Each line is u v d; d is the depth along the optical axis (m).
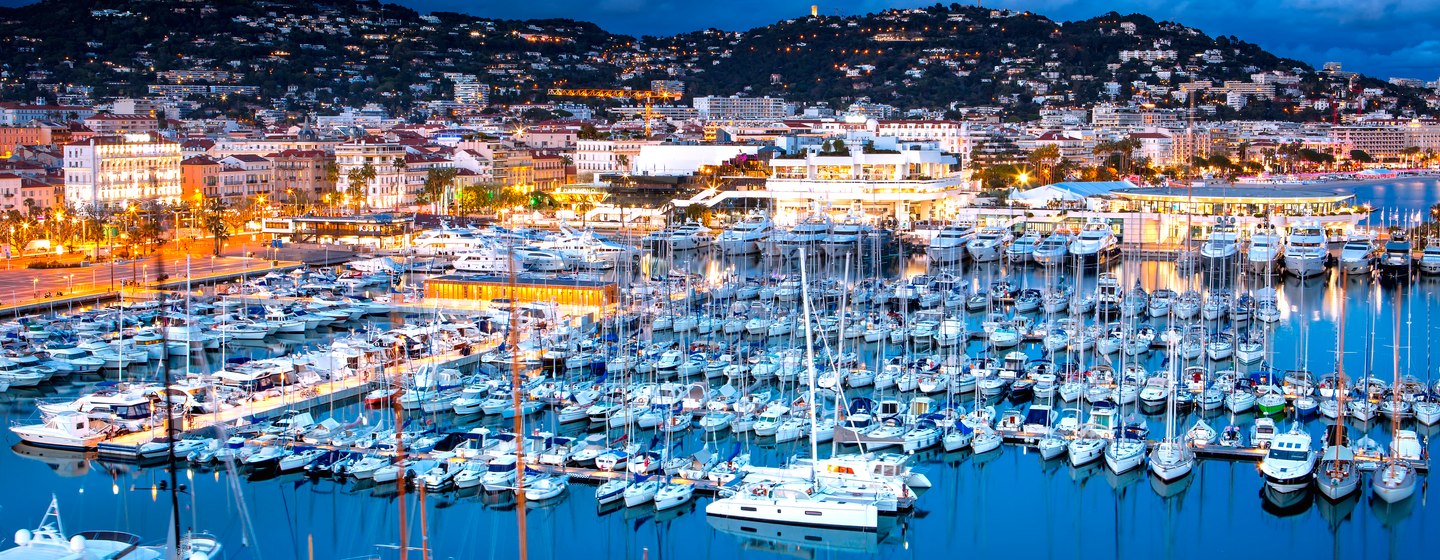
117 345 199.50
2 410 174.62
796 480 135.12
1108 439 149.75
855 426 156.12
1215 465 146.62
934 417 158.38
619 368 186.12
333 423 156.25
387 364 185.12
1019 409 168.75
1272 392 167.75
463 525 130.88
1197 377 174.62
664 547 127.94
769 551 129.12
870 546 129.38
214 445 147.75
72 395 182.00
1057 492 141.50
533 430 160.12
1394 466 137.50
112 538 113.31
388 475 140.12
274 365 183.50
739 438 157.00
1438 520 132.50
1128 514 135.62
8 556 102.25
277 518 131.50
